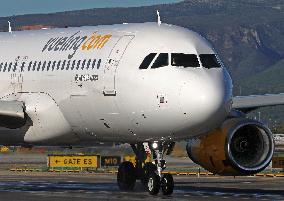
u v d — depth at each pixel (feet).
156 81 292.40
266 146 306.76
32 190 346.13
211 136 307.99
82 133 321.11
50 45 331.57
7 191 338.54
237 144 309.42
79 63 314.55
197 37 305.94
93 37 319.27
